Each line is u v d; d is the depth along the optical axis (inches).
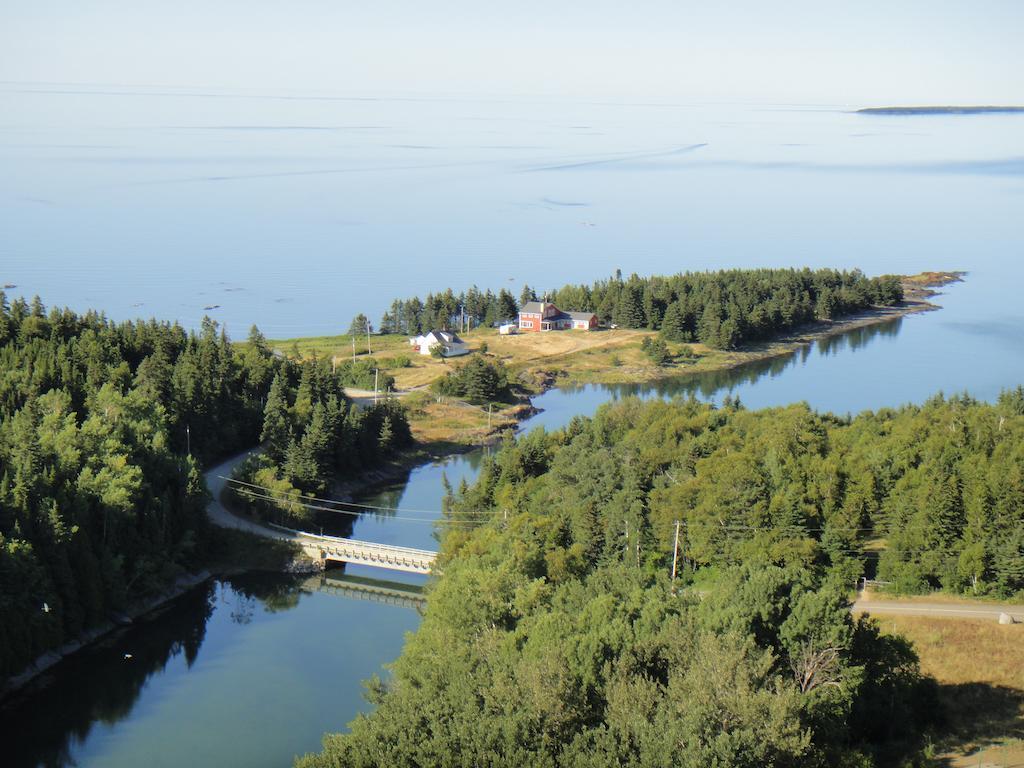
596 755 2096.5
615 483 4970.5
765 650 2689.5
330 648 4414.4
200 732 3695.9
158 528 4936.0
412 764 2212.1
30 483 4360.2
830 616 2790.4
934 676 3521.2
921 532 4399.6
